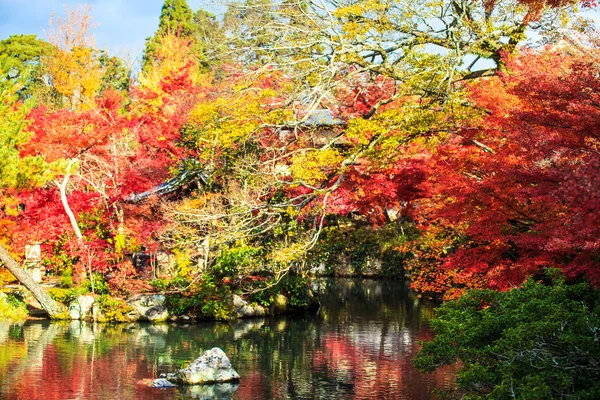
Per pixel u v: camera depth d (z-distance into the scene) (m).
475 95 14.97
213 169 22.42
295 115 18.89
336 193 20.72
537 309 9.20
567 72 13.01
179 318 23.81
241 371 15.91
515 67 14.38
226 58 23.81
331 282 36.75
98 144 26.62
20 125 20.75
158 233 24.66
